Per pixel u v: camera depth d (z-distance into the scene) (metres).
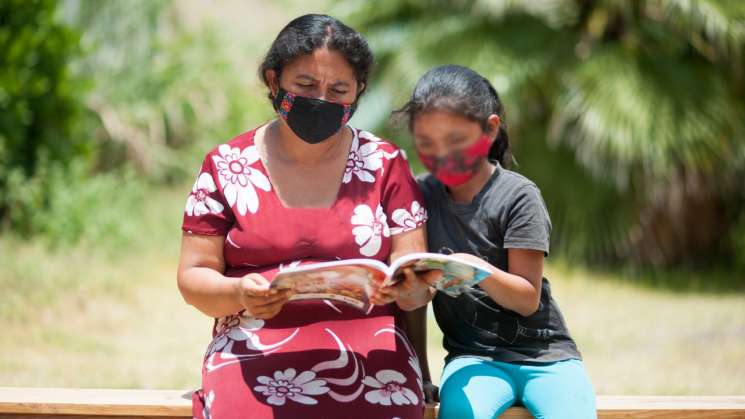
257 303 6.14
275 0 28.67
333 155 7.03
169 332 15.09
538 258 6.81
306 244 6.72
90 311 15.41
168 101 25.78
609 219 21.22
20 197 18.38
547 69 20.88
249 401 6.16
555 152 21.38
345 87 6.74
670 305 18.52
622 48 21.12
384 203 7.00
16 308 14.63
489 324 7.03
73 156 19.70
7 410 6.79
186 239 6.86
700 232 22.66
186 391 7.23
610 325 16.73
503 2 20.55
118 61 25.84
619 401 7.29
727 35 20.22
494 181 7.03
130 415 6.85
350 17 22.75
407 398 6.34
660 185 20.84
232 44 27.31
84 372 12.49
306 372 6.37
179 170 25.88
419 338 7.28
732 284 20.97
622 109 19.91
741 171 21.72
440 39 21.16
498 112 7.23
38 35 18.27
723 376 13.45
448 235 7.10
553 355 6.95
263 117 25.58
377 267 5.84
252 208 6.78
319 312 6.71
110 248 18.69
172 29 28.56
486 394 6.61
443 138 6.70
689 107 20.19
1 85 17.64
